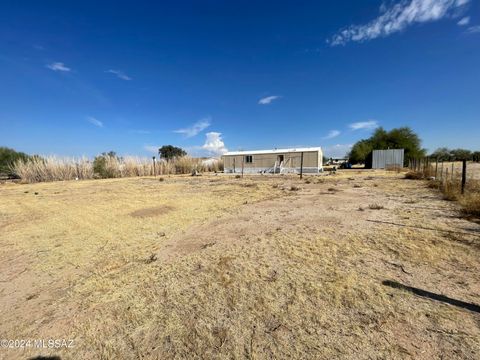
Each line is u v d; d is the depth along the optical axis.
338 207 6.45
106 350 1.84
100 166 23.42
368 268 2.89
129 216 6.48
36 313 2.39
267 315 2.13
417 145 35.06
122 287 2.78
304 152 23.70
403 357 1.60
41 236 5.02
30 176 19.52
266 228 4.80
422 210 5.57
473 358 1.57
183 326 2.05
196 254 3.64
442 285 2.46
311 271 2.90
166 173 27.92
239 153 26.95
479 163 24.16
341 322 1.99
